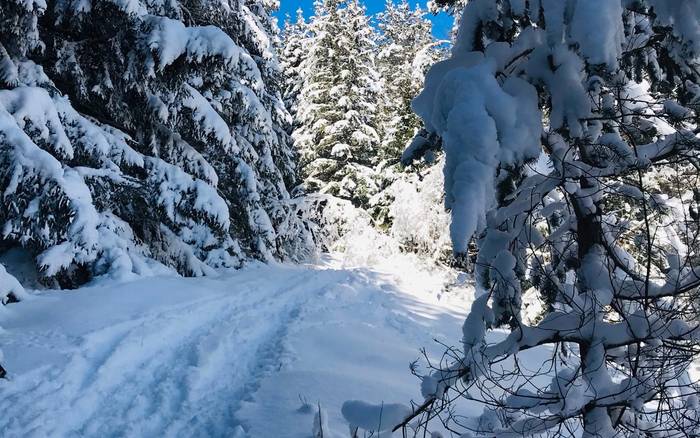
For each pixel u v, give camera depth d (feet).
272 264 58.29
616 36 8.41
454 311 46.75
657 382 10.20
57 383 18.98
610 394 10.41
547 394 10.78
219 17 48.85
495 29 10.89
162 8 37.40
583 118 9.59
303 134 88.89
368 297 45.57
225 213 40.27
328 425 17.94
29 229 27.04
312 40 92.58
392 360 27.94
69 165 32.45
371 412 12.50
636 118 11.00
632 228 11.96
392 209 67.92
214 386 21.80
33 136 27.37
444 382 11.20
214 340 26.89
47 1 31.14
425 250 64.28
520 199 10.79
